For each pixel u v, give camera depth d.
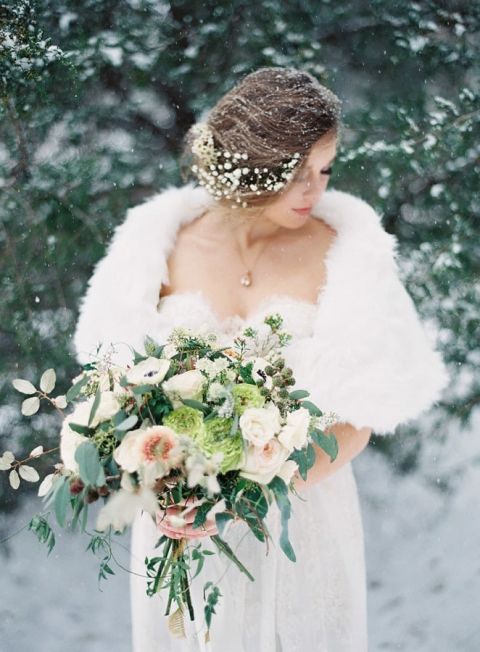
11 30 3.42
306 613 2.21
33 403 1.77
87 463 1.58
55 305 3.85
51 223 3.74
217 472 1.58
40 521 1.76
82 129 3.77
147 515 2.21
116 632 3.55
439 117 3.73
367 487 4.10
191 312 2.13
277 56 3.81
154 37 3.78
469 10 3.90
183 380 1.64
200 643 2.21
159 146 3.87
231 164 2.07
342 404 2.00
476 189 3.77
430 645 3.40
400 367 2.04
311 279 2.17
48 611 3.67
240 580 2.15
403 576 3.76
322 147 2.06
